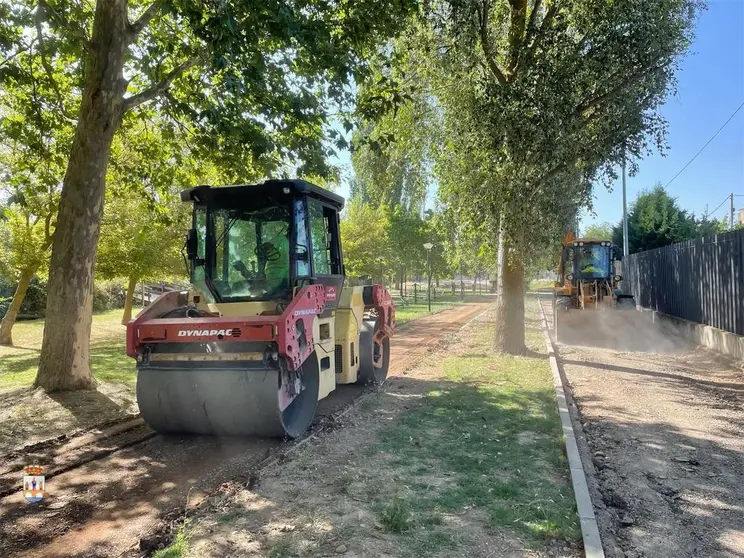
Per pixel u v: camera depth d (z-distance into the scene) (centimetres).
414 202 1639
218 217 704
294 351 595
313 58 875
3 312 2942
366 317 953
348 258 2597
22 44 972
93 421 706
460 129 1135
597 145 1112
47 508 454
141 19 879
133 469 544
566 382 962
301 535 391
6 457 576
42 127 1062
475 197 1149
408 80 1150
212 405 596
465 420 701
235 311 684
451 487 482
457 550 373
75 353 849
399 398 841
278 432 605
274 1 705
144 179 1281
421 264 3500
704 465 561
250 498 461
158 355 623
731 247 1205
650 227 3247
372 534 393
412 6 875
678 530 423
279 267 681
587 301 1691
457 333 1719
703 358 1213
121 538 402
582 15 1015
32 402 775
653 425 698
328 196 753
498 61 1227
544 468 534
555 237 1442
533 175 1073
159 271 1858
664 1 984
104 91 838
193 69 1088
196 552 369
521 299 1265
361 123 1147
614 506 467
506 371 1037
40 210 1551
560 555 372
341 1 871
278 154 1064
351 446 603
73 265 841
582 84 1027
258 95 902
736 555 387
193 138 1116
